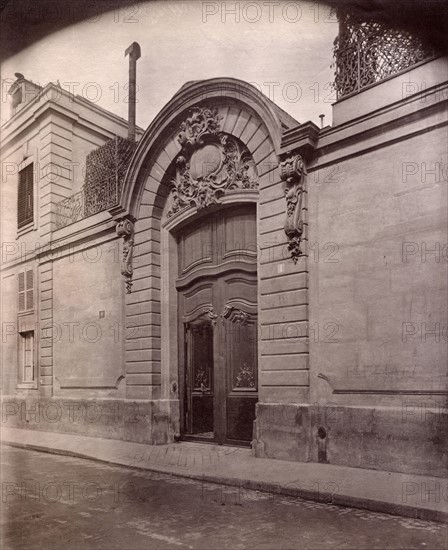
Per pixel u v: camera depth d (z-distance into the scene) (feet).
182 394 33.71
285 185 27.02
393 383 22.58
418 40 23.35
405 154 23.15
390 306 23.00
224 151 31.19
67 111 42.60
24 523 17.08
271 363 26.71
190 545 14.64
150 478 23.89
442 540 14.84
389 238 23.35
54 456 30.91
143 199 34.99
